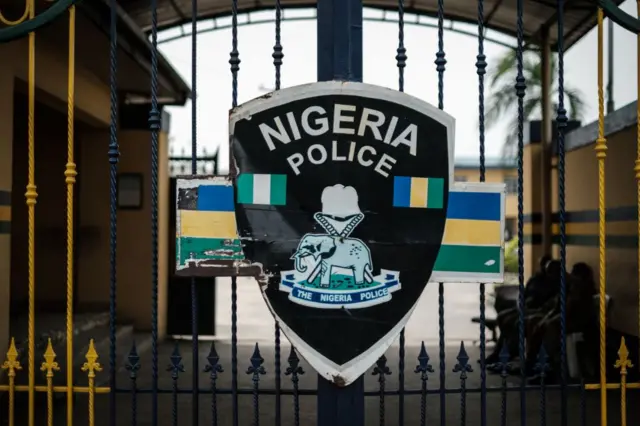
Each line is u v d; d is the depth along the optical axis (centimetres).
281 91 314
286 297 313
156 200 324
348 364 311
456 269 317
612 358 679
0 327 515
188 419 546
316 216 315
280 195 315
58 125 923
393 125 315
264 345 962
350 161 315
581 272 677
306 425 539
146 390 320
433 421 557
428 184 316
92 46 656
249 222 314
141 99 1027
